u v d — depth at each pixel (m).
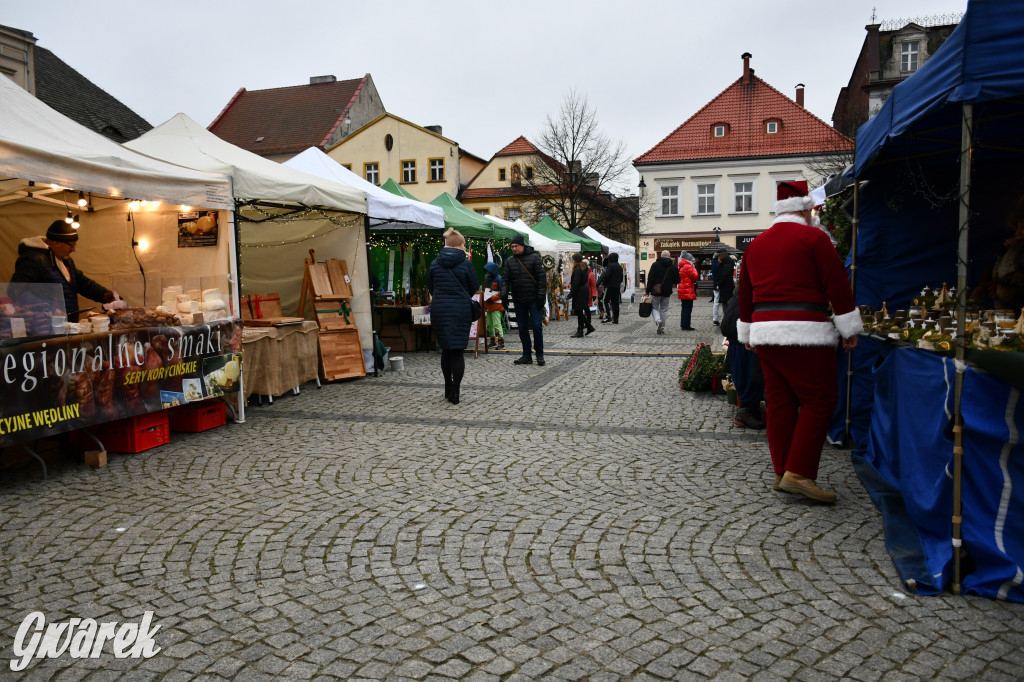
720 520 4.01
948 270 5.63
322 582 3.29
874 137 4.34
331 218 9.49
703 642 2.73
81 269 7.60
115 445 5.64
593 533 3.85
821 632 2.79
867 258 5.81
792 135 40.41
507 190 45.91
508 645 2.73
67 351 4.94
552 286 19.84
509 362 11.00
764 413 6.30
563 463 5.24
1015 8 2.79
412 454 5.53
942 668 2.53
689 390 8.18
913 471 3.68
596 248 24.31
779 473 4.50
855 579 3.25
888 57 37.25
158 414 5.83
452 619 2.94
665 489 4.59
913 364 3.76
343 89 47.78
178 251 7.06
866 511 4.13
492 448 5.70
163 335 5.78
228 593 3.19
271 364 7.61
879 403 4.86
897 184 5.68
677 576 3.31
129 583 3.30
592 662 2.60
